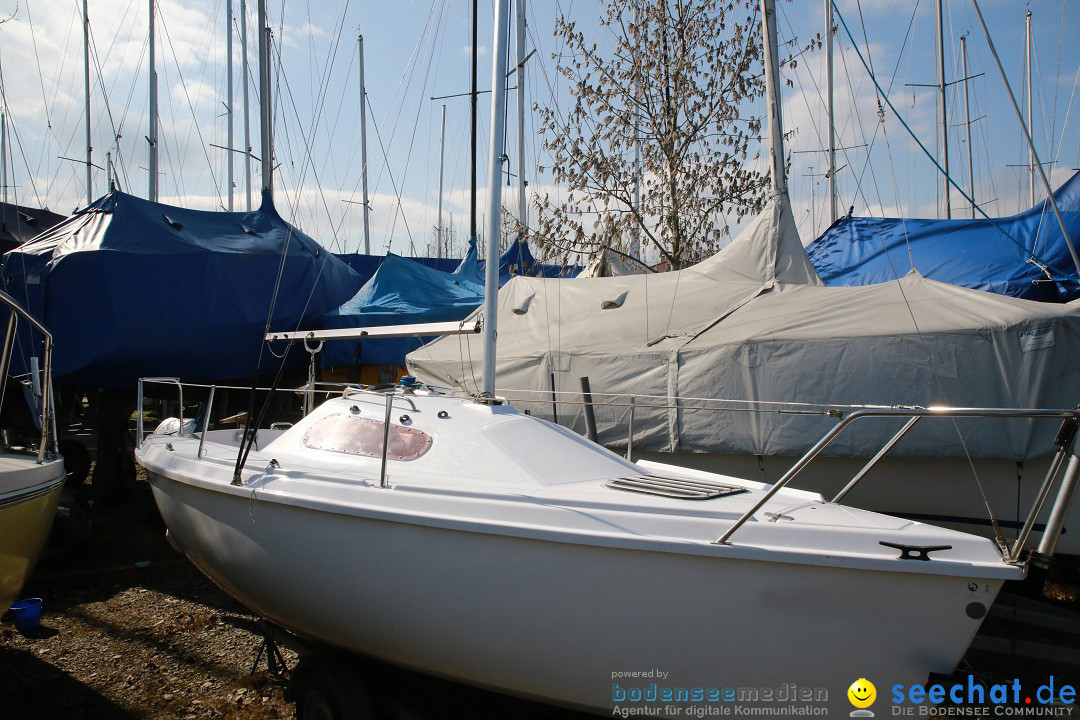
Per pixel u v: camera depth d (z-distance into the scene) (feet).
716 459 20.42
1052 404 16.84
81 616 17.42
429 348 27.30
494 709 11.75
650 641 9.53
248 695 13.74
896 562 8.67
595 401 21.80
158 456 15.46
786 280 24.25
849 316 19.88
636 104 40.63
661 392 20.77
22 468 13.97
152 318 27.55
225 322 29.55
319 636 12.30
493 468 11.87
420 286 38.42
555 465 12.19
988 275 31.81
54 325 26.27
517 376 23.45
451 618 10.41
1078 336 16.81
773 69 26.16
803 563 8.89
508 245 51.90
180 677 14.43
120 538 23.22
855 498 18.72
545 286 28.63
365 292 37.73
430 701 11.69
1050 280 28.78
